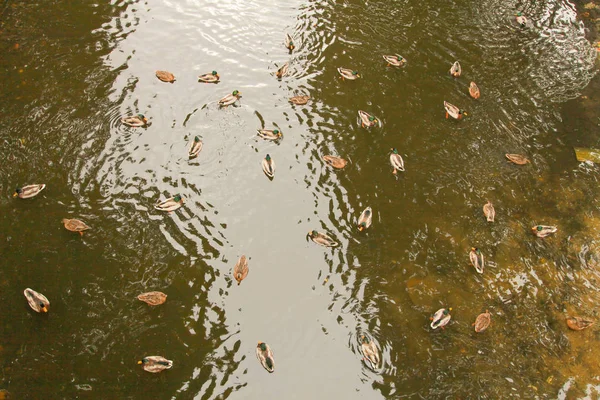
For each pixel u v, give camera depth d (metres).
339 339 15.03
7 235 16.08
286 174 19.25
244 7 26.05
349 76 22.56
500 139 21.03
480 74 23.56
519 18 26.03
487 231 18.06
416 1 27.16
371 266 16.84
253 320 15.28
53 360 13.69
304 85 22.42
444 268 16.95
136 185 18.19
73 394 13.13
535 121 21.86
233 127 20.59
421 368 14.49
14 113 19.50
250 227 17.61
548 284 16.86
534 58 24.55
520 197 19.23
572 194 19.45
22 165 17.94
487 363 14.74
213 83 22.06
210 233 17.28
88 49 22.66
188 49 23.56
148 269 15.97
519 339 15.39
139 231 16.89
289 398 13.77
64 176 17.92
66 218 16.73
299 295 15.98
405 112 21.66
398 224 18.02
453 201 18.83
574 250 17.83
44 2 24.42
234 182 18.86
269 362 14.24
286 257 16.92
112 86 21.31
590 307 16.36
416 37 25.09
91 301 14.98
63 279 15.35
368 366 14.46
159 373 13.78
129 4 25.38
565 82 23.56
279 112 21.30
